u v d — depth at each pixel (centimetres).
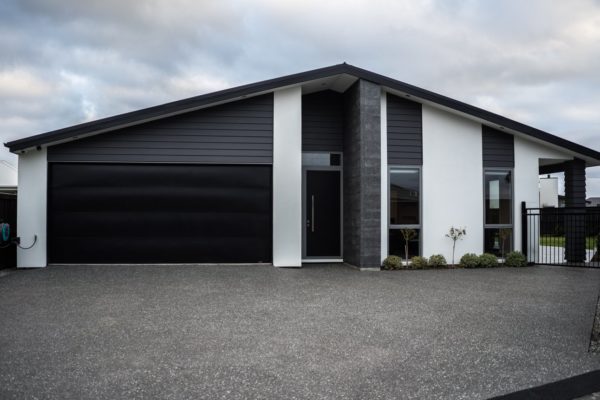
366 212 946
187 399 287
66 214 945
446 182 1041
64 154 936
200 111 964
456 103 1005
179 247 963
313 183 1086
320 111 1087
